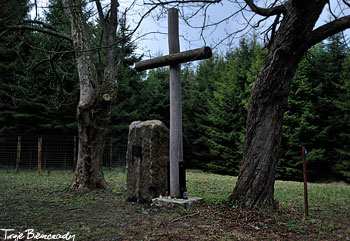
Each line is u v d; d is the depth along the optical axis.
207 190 8.25
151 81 19.72
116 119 17.62
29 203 6.09
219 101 18.28
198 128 19.19
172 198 5.98
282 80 5.43
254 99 5.63
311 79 14.78
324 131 13.85
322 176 14.82
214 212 5.16
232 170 17.20
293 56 5.39
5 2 8.52
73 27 8.32
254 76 16.16
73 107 16.27
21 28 8.41
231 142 17.62
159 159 6.51
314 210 5.73
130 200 6.49
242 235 4.07
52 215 5.12
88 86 8.15
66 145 16.67
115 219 4.89
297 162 14.32
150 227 4.39
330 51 14.66
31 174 12.20
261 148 5.48
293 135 14.38
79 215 5.16
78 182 7.91
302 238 4.10
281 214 5.16
